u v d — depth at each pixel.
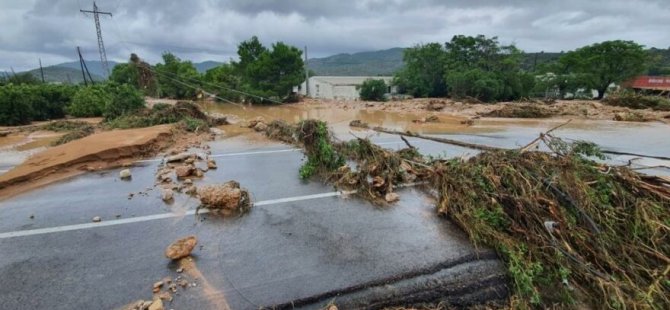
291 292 2.59
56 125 12.34
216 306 2.43
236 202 4.05
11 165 6.83
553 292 2.72
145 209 4.06
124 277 2.75
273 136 8.90
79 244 3.26
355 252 3.14
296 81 29.33
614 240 3.10
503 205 3.59
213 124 11.38
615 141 8.74
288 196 4.55
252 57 33.22
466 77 27.98
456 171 4.28
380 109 22.77
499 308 2.65
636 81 35.47
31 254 3.09
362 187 4.71
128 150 6.40
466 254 3.11
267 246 3.24
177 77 27.77
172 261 2.97
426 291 2.71
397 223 3.75
